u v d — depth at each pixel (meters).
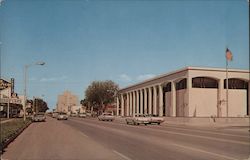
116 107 124.12
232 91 69.19
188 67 66.50
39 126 44.53
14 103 85.69
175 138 24.62
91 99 124.38
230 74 68.50
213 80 68.88
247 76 69.25
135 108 101.69
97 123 56.09
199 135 27.92
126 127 41.78
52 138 24.94
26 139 24.45
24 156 15.21
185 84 70.00
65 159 14.23
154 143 20.81
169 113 76.69
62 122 61.03
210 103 68.00
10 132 26.45
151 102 87.69
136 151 16.75
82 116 115.25
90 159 14.16
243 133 32.06
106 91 122.75
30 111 126.50
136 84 99.25
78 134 29.02
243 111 69.62
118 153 16.02
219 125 50.94
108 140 23.03
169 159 14.05
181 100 70.81
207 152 16.28
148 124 53.19
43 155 15.48
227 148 18.03
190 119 58.03
